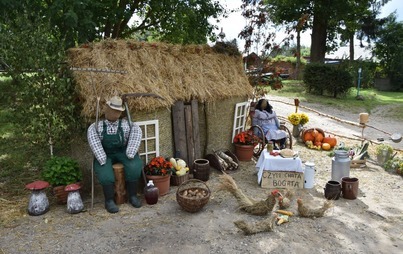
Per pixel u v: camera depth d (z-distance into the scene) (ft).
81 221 13.98
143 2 41.39
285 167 18.06
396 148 26.22
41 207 14.47
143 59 18.44
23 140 19.92
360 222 14.38
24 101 16.88
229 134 22.70
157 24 44.65
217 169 20.56
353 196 16.69
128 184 15.62
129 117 15.90
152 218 14.32
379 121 39.34
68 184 15.28
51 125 17.29
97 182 16.83
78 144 17.47
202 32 41.93
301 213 14.66
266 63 28.58
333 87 54.19
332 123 35.81
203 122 20.84
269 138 22.68
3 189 17.37
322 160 23.39
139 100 16.69
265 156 18.38
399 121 39.65
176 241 12.51
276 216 13.69
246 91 23.08
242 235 13.01
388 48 90.07
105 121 15.47
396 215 15.12
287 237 12.94
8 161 21.21
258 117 23.52
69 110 16.35
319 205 16.03
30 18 20.62
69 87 16.67
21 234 12.85
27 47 16.35
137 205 15.37
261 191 17.66
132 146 15.48
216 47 23.18
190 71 20.17
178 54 20.30
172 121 18.88
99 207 15.40
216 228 13.53
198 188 15.75
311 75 56.08
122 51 17.95
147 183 16.19
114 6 36.35
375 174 20.59
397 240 13.03
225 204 15.89
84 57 16.94
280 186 18.16
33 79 16.42
